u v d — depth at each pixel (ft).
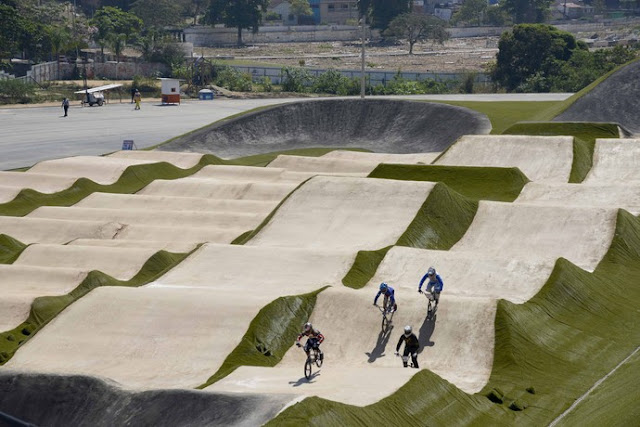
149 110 470.80
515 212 201.05
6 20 585.22
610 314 157.99
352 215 205.26
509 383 131.64
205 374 135.64
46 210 253.03
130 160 316.19
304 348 127.75
